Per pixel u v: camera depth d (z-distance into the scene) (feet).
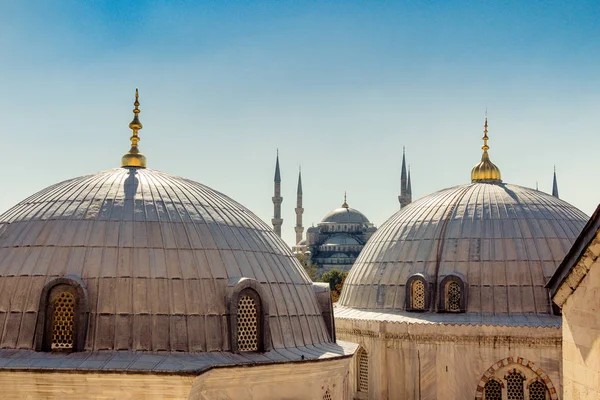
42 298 76.95
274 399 81.10
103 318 77.30
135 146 101.40
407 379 112.27
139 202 87.81
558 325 108.06
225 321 80.89
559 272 54.54
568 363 53.88
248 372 78.02
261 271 87.97
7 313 78.18
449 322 111.34
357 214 517.14
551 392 106.83
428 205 131.13
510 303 112.98
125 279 79.41
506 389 108.47
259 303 83.15
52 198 90.17
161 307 78.95
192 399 72.95
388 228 133.39
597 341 48.62
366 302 124.77
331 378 88.22
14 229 86.28
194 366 73.67
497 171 137.39
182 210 88.84
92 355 75.41
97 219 84.48
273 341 84.12
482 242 118.21
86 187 90.99
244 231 92.07
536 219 120.26
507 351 108.47
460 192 130.82
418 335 111.65
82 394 72.18
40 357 75.00
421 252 122.01
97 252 80.89
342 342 97.71
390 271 124.06
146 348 76.95
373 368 115.24
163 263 81.56
